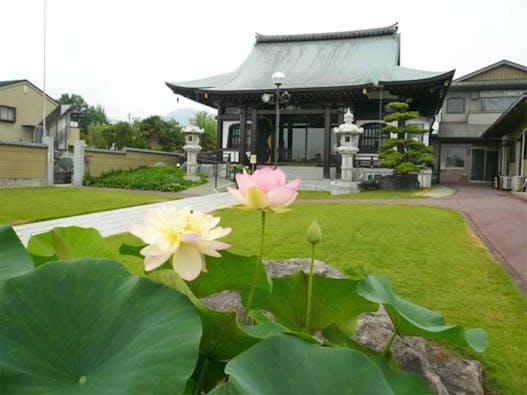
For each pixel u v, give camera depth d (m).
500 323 3.29
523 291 4.18
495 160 24.22
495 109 25.23
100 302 0.80
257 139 22.22
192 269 0.87
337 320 1.28
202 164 21.17
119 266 0.86
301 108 21.25
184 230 0.88
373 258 5.21
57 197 12.30
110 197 12.77
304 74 21.80
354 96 19.62
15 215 8.55
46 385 0.71
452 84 25.38
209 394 0.73
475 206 11.24
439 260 5.20
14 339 0.73
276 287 1.24
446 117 26.22
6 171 15.29
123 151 20.38
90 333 0.77
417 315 1.23
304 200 13.06
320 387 0.79
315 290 1.22
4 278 0.92
